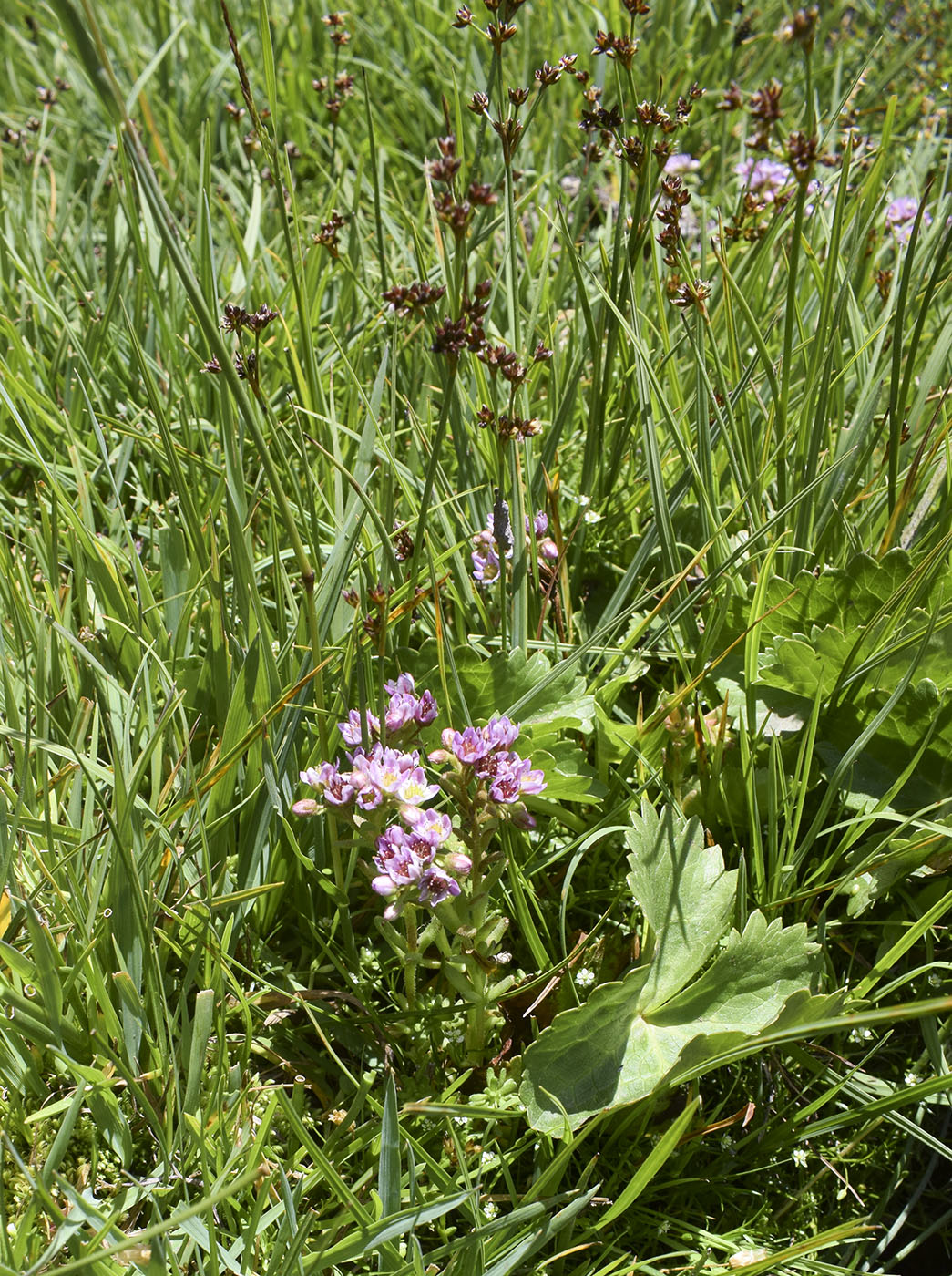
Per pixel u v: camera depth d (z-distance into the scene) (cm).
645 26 61
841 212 28
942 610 28
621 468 35
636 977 24
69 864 25
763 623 29
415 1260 21
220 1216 23
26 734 25
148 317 39
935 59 65
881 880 26
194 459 32
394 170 55
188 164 51
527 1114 23
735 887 25
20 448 33
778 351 38
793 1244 24
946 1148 23
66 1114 23
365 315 39
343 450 33
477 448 31
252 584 26
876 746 28
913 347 28
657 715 27
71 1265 19
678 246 28
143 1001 24
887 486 31
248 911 26
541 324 38
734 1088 25
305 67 59
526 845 27
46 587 28
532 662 28
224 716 27
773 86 28
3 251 39
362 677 26
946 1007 19
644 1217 24
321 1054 25
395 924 27
